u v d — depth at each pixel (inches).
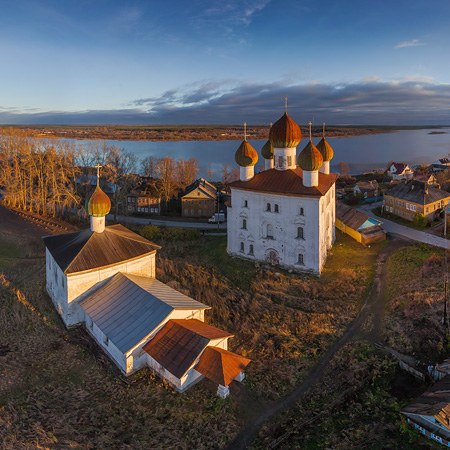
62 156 3836.1
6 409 1018.1
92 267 1384.1
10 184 3467.0
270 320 1520.7
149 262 1574.8
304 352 1299.2
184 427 986.1
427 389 1043.3
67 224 2950.3
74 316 1393.9
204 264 2096.5
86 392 1098.1
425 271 1784.0
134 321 1227.2
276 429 987.9
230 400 1079.6
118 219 3248.0
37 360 1232.8
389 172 4945.9
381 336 1353.3
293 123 2010.3
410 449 875.4
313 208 1859.0
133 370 1170.0
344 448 899.4
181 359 1107.9
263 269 1968.5
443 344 1227.9
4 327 1407.5
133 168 4950.8
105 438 928.9
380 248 2183.8
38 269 1932.8
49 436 909.2
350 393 1091.9
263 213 2014.0
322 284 1804.9
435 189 2726.4
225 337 1189.7
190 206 3405.5
